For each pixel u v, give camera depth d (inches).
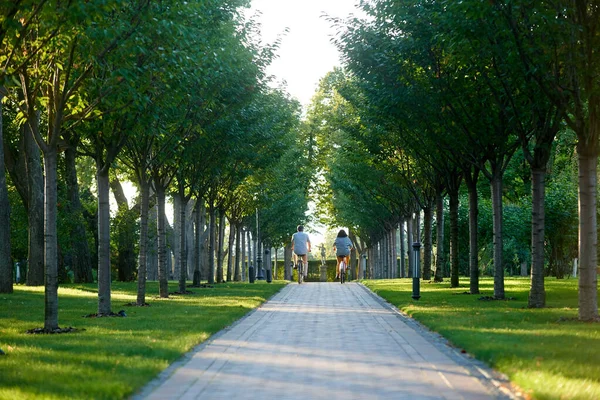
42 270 1267.2
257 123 1177.4
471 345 414.3
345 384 316.2
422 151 1189.1
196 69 641.0
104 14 470.3
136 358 373.7
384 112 933.2
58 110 527.2
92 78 543.2
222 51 828.6
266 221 2272.4
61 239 1493.6
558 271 1688.0
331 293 1146.0
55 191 536.1
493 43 644.7
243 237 2321.6
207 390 303.6
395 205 2014.0
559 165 1685.5
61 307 796.0
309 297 1031.6
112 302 880.3
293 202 2271.2
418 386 310.0
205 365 368.2
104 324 577.0
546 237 1676.9
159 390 303.3
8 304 827.4
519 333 477.7
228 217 1875.0
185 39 573.0
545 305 719.1
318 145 2746.1
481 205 1988.2
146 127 652.1
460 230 2076.8
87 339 469.7
